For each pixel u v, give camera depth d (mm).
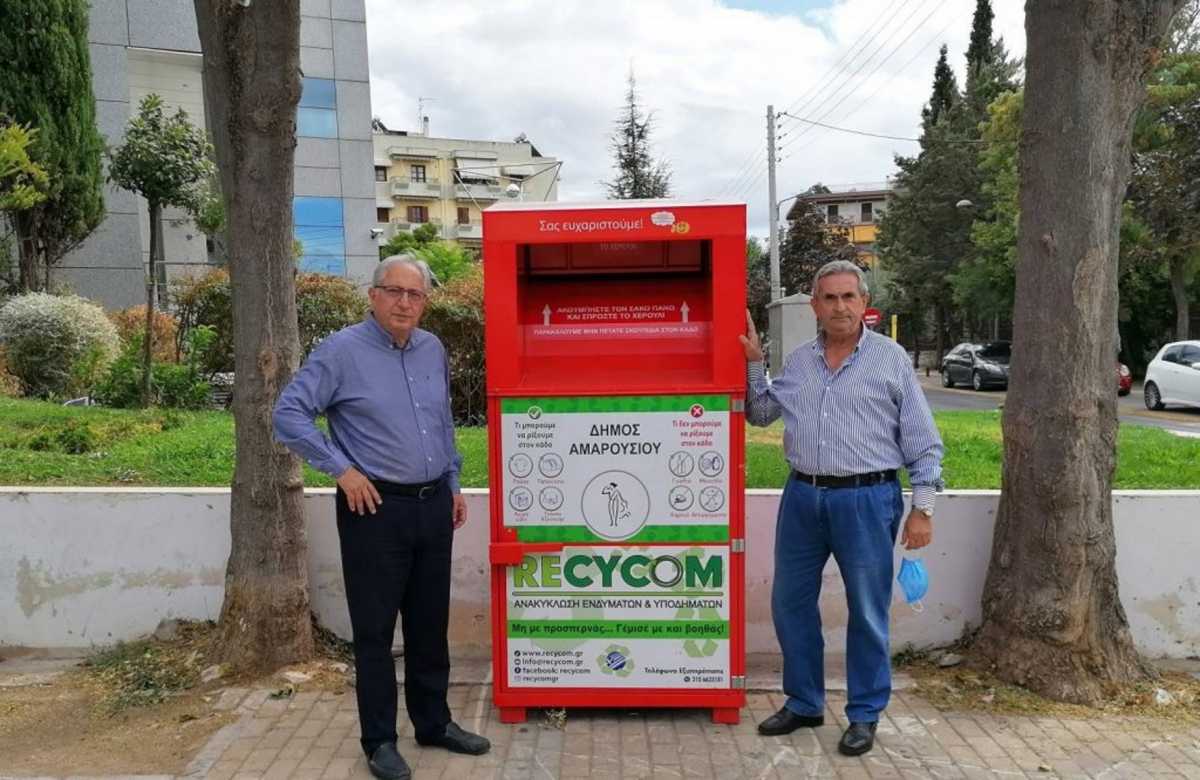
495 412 3309
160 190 12758
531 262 3488
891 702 3615
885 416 3160
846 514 3146
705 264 3467
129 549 4227
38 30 12352
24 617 4242
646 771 3100
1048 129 3506
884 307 43750
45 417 7164
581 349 3400
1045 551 3617
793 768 3113
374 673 3027
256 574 3883
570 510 3332
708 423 3271
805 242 35906
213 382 9914
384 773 3008
